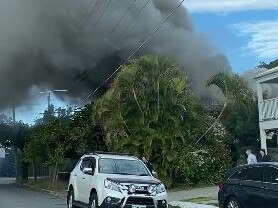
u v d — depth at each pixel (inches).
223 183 541.6
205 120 1106.1
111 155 591.2
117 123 1017.5
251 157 835.4
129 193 511.2
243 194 501.0
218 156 1082.7
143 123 1013.8
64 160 1304.1
